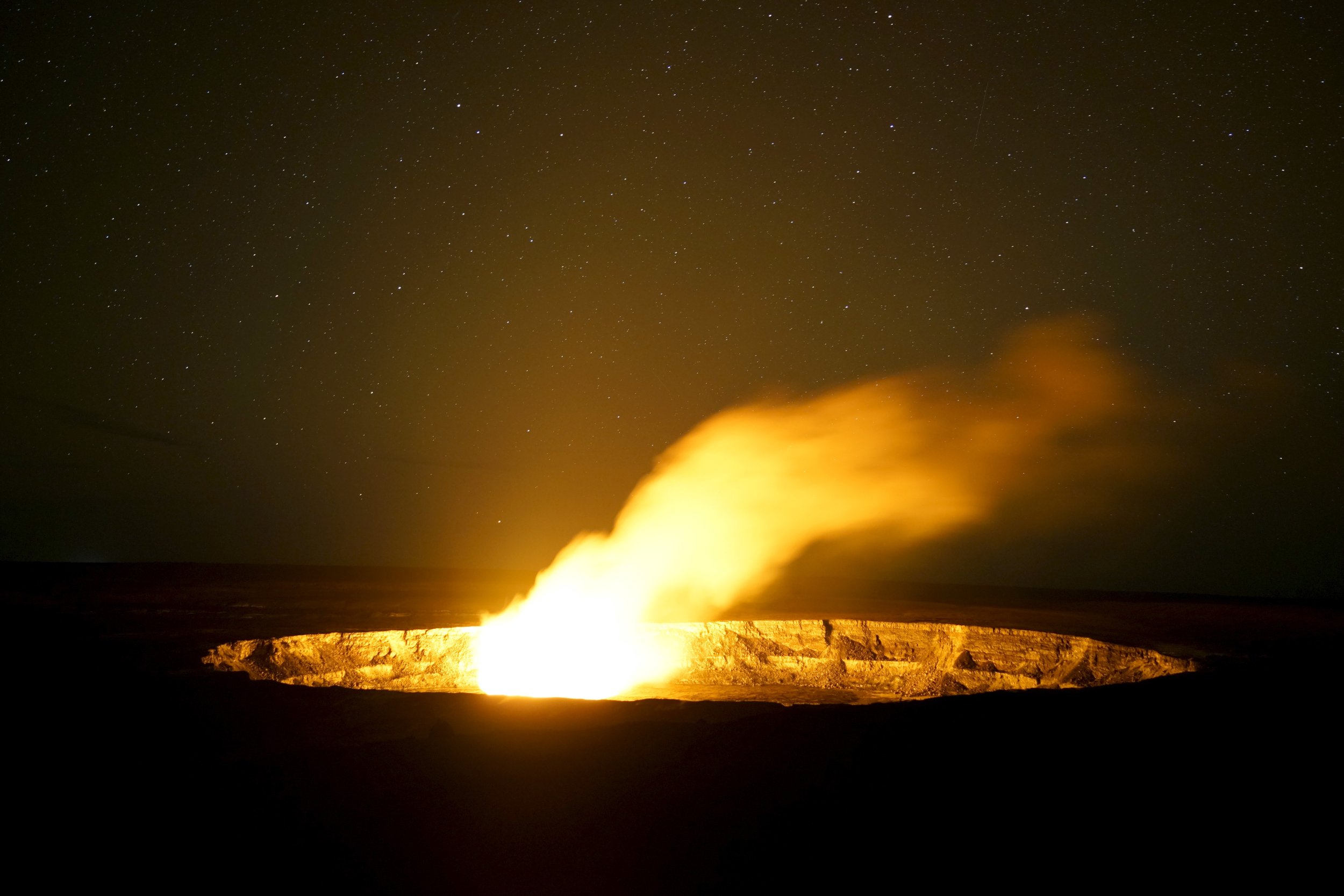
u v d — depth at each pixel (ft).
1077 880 11.52
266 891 11.50
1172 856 12.06
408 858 12.33
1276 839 12.42
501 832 13.04
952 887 11.42
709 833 12.87
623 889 11.59
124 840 12.77
